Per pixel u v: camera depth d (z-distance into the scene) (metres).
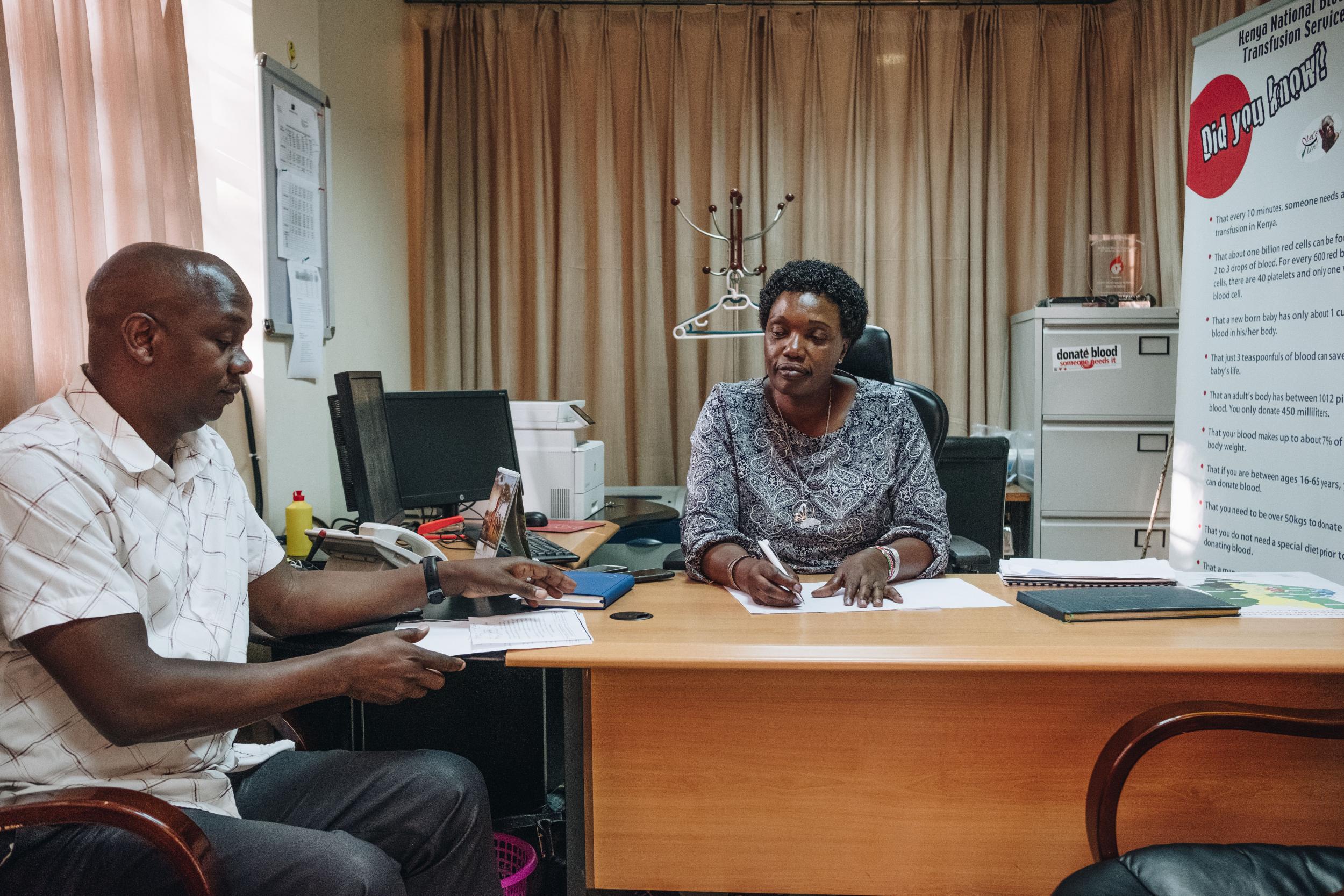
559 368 3.81
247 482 2.41
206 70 2.37
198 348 1.20
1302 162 2.48
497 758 2.17
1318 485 2.45
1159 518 3.46
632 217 3.81
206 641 1.26
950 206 3.78
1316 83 2.43
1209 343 2.79
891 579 1.59
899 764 1.35
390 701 1.20
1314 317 2.46
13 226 1.57
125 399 1.20
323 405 2.90
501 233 3.76
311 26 2.72
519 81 3.78
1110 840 1.17
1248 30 2.62
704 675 1.34
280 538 2.40
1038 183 3.77
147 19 1.95
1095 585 1.58
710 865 1.37
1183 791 1.34
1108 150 3.82
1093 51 3.79
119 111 1.88
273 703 1.13
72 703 1.14
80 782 1.14
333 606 1.46
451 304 3.77
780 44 3.77
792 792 1.36
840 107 3.79
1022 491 3.54
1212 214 2.77
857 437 1.75
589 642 1.26
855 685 1.34
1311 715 1.16
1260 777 1.34
